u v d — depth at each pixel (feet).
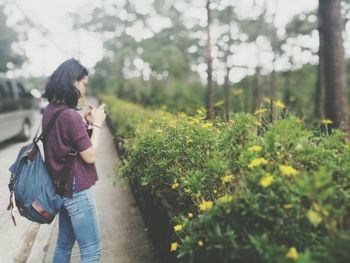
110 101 56.44
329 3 23.57
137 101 65.77
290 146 6.73
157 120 15.90
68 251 8.52
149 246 11.95
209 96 31.22
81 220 7.45
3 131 29.91
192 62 72.64
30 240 12.85
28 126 37.17
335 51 23.67
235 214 5.64
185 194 8.54
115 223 13.97
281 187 5.56
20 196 7.32
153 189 10.82
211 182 7.64
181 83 64.85
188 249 6.03
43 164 7.43
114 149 30.27
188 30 65.16
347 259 4.64
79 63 7.75
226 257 5.50
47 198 7.25
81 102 8.02
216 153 8.19
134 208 15.62
